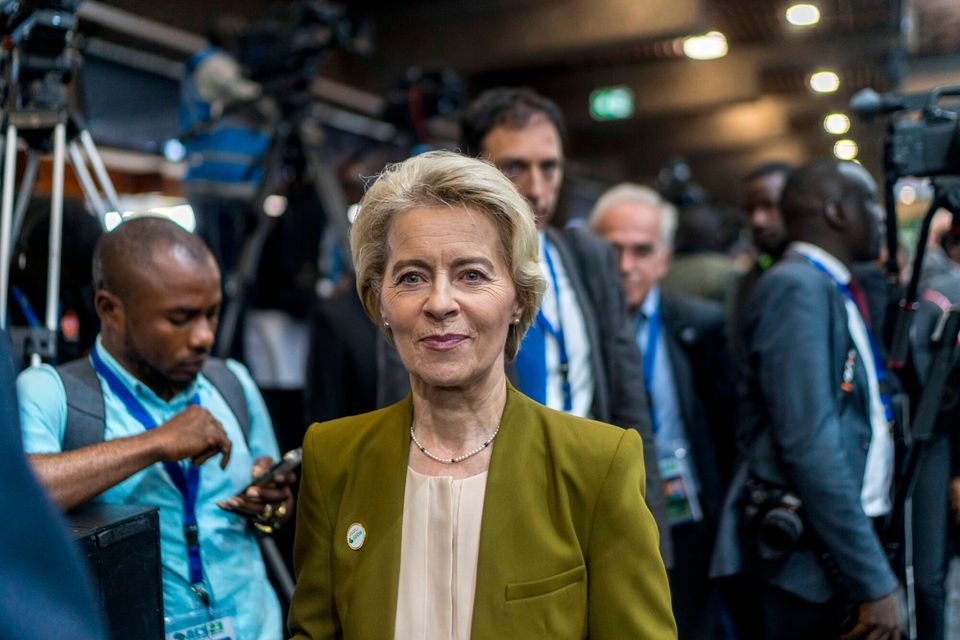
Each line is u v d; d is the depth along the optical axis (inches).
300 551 46.2
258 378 123.3
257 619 56.0
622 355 73.6
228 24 136.6
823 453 68.6
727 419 101.0
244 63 116.4
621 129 400.5
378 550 42.6
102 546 43.8
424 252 41.4
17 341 64.0
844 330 72.9
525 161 73.4
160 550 48.4
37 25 64.4
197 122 129.7
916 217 159.3
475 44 259.6
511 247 42.8
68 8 65.6
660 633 41.1
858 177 78.0
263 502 54.7
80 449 48.2
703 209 153.3
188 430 51.3
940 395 73.4
